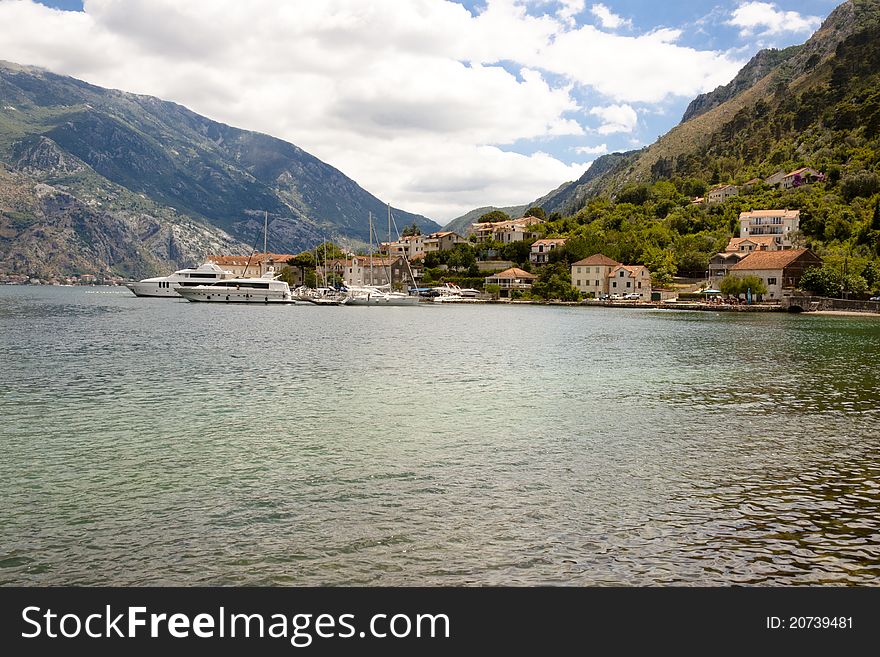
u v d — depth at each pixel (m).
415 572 14.97
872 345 66.94
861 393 37.59
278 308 154.12
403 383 40.94
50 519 17.83
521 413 31.73
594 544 16.25
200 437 26.66
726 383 41.31
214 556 15.72
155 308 141.75
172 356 54.19
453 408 32.94
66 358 52.06
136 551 15.98
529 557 15.61
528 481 21.00
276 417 30.56
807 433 27.61
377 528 17.19
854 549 16.03
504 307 170.62
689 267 196.12
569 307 171.25
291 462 23.09
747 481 21.02
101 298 198.62
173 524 17.50
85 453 24.20
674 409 32.84
